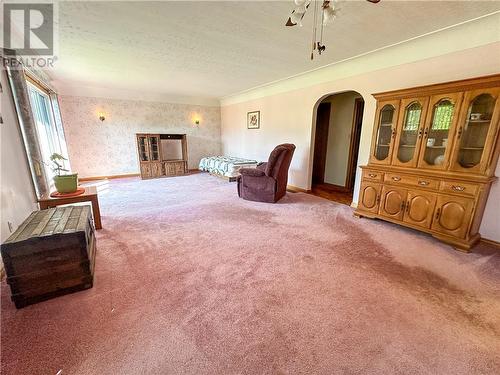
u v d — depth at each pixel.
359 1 1.87
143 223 3.00
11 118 2.33
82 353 1.22
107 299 1.62
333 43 2.77
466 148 2.33
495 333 1.36
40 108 3.96
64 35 2.54
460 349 1.26
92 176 5.83
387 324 1.42
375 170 2.97
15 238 1.50
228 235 2.67
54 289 1.60
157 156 6.20
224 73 4.21
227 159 6.16
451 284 1.80
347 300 1.63
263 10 2.02
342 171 5.26
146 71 4.08
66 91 5.21
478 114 2.24
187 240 2.53
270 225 2.97
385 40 2.68
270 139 5.48
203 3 1.91
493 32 2.20
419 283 1.81
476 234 2.43
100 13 2.07
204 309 1.53
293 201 4.09
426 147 2.54
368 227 2.91
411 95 2.59
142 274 1.91
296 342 1.30
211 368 1.15
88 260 1.68
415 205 2.64
